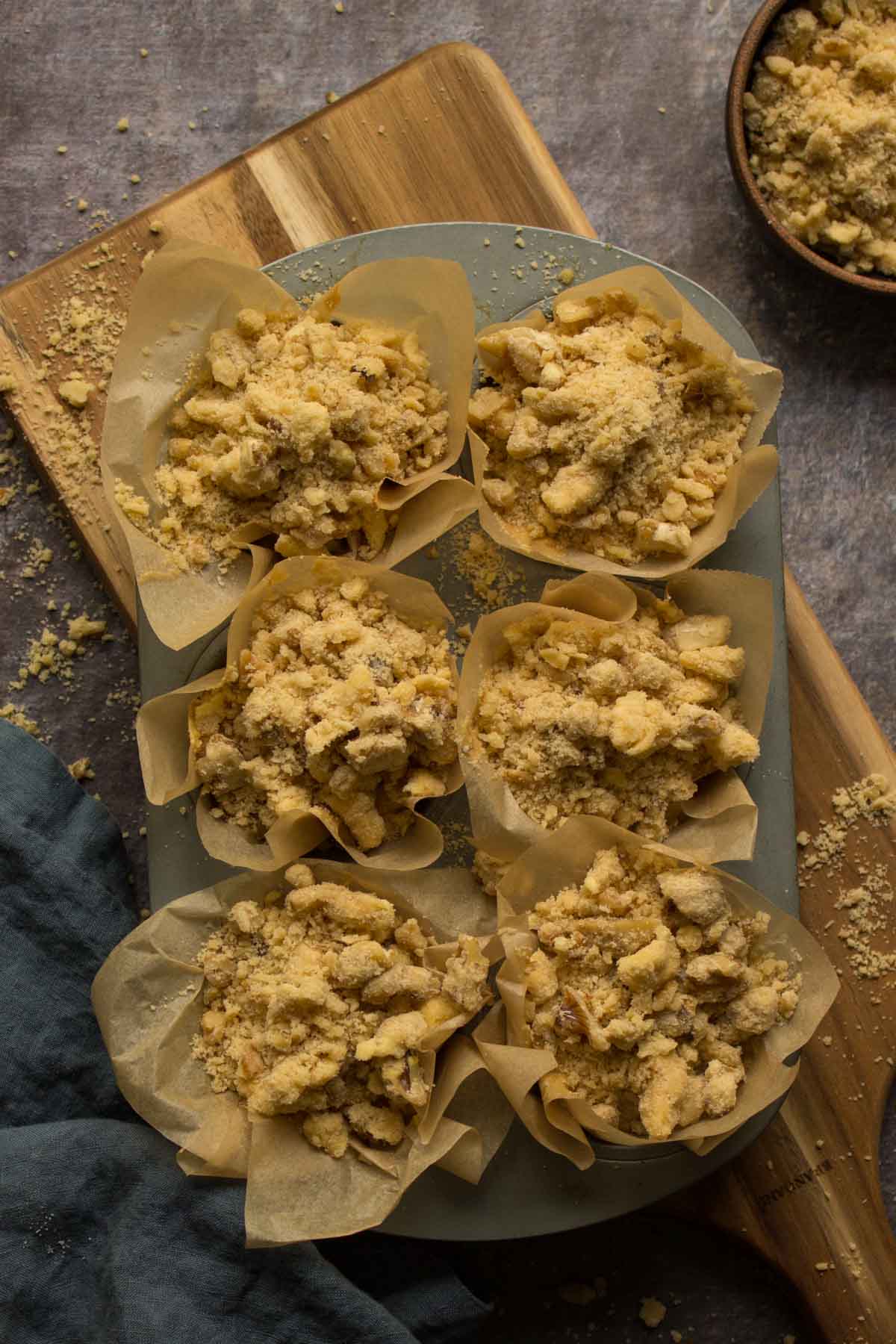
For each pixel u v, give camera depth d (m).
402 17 0.59
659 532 0.49
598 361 0.50
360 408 0.49
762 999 0.49
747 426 0.51
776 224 0.55
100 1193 0.51
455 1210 0.50
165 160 0.59
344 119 0.54
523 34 0.59
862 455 0.59
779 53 0.56
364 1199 0.48
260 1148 0.48
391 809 0.50
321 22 0.59
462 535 0.52
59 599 0.57
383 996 0.49
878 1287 0.54
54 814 0.54
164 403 0.50
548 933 0.49
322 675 0.49
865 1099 0.54
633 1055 0.49
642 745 0.48
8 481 0.57
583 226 0.54
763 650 0.50
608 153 0.59
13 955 0.53
